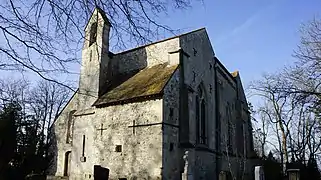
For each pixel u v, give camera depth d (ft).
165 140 84.38
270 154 158.71
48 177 105.81
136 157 86.43
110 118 95.61
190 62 103.40
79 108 108.78
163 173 81.00
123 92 97.45
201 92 109.91
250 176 136.98
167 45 102.99
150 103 88.07
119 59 115.14
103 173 72.59
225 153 119.96
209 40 121.70
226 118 130.62
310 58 49.75
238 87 150.41
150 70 103.55
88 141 100.73
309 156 141.59
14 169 57.93
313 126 122.52
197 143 99.86
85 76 110.83
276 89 55.52
